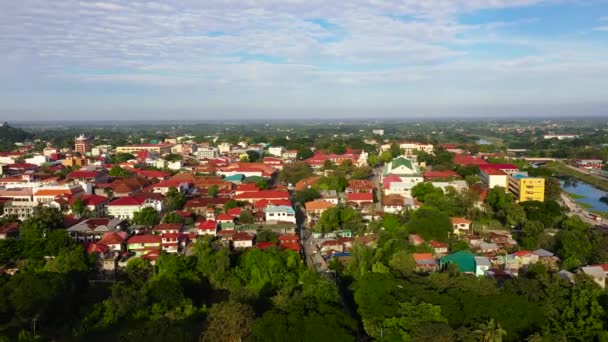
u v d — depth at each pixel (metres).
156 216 181.50
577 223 176.75
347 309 116.62
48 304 113.12
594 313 94.75
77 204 186.38
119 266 143.75
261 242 160.00
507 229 183.75
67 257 133.62
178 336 96.06
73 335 109.81
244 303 107.75
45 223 161.00
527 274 131.25
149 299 118.81
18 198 197.50
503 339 93.56
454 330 90.88
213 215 191.38
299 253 153.12
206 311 114.25
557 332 92.12
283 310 101.31
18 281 116.75
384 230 166.62
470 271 132.62
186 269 131.00
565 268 134.38
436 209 174.00
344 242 161.88
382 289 104.88
